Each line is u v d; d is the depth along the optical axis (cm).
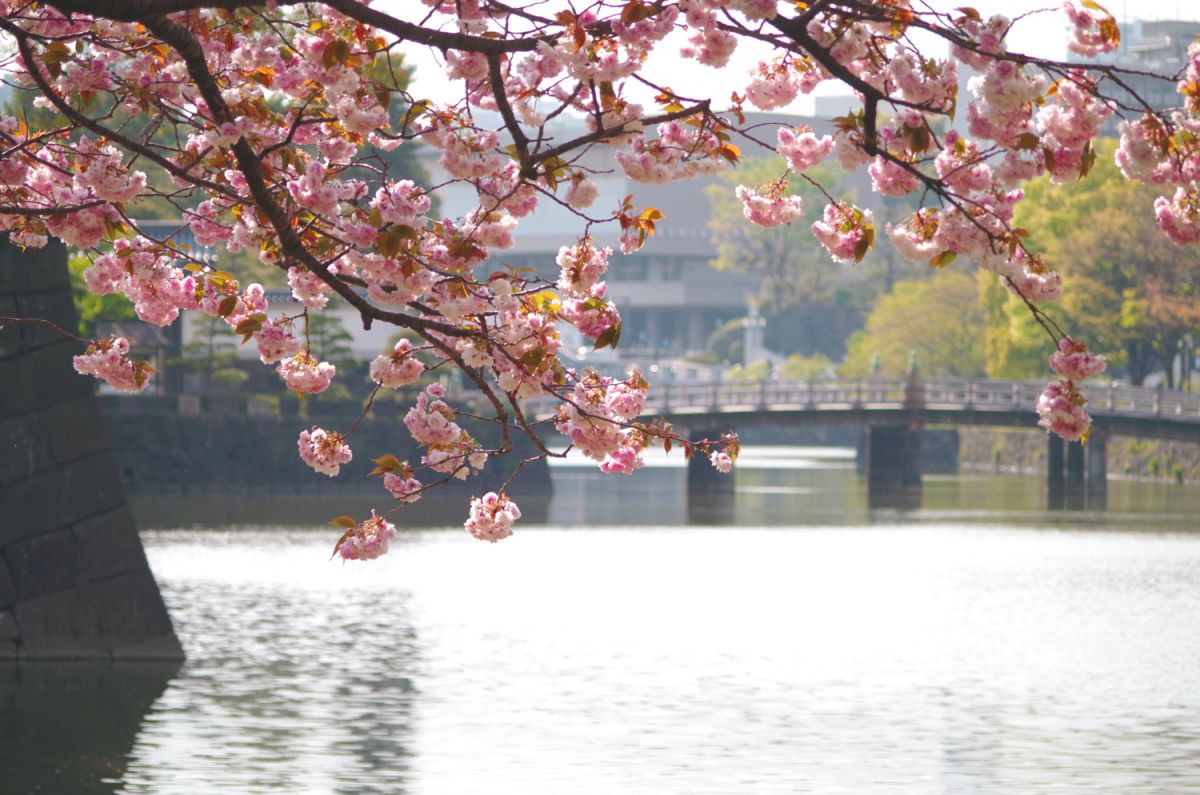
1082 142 852
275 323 1031
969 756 2170
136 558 2739
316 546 5141
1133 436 7556
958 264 11994
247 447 7888
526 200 945
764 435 16138
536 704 2512
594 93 912
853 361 12194
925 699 2612
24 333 2641
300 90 959
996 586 4316
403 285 923
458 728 2314
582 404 1009
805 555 5175
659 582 4344
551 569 4650
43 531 2680
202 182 959
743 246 16562
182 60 993
